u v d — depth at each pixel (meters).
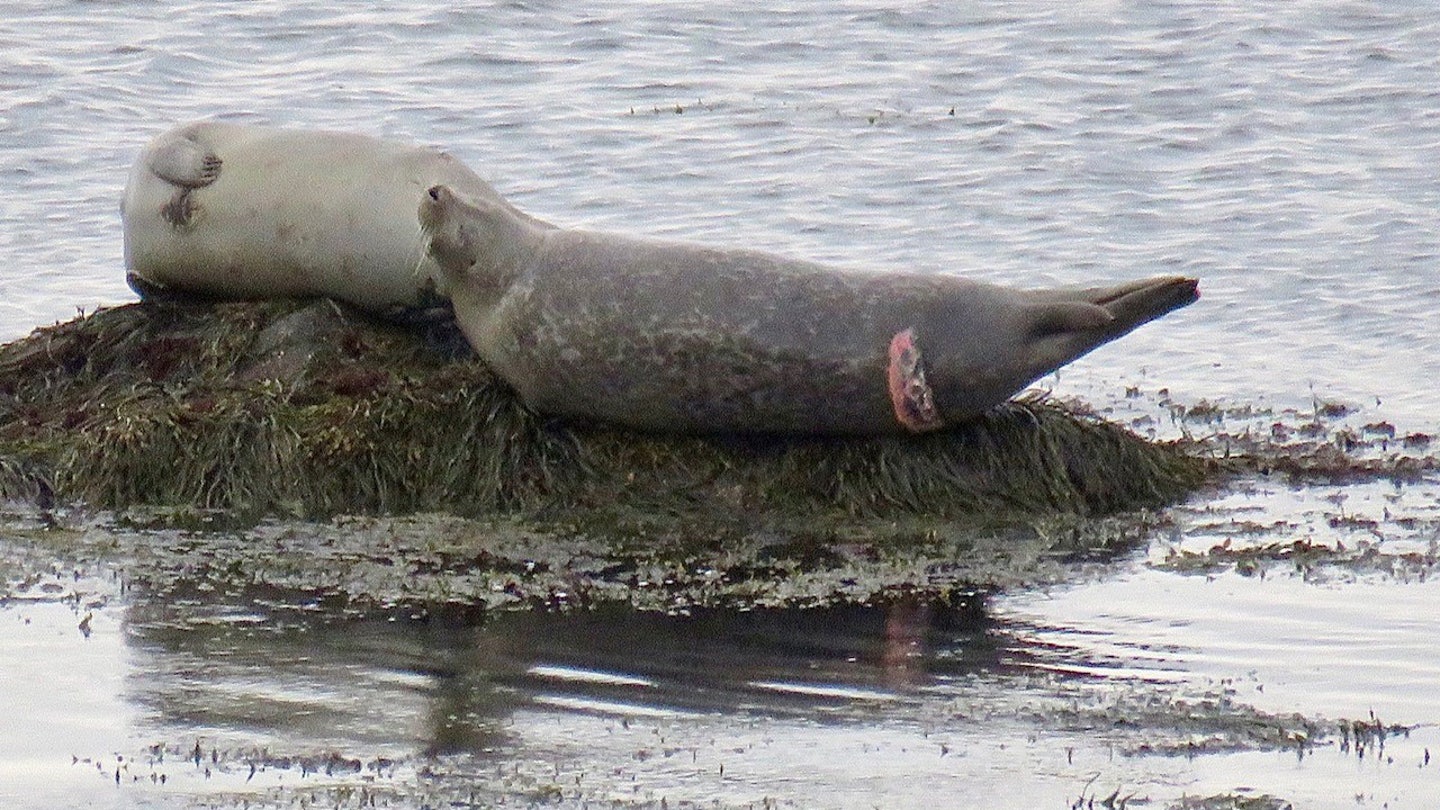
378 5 88.12
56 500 37.69
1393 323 52.59
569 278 37.09
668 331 36.53
